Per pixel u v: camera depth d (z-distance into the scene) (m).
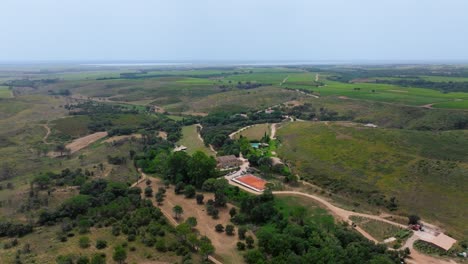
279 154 172.75
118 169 151.75
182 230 94.56
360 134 179.50
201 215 114.69
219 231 103.88
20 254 86.12
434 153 147.88
